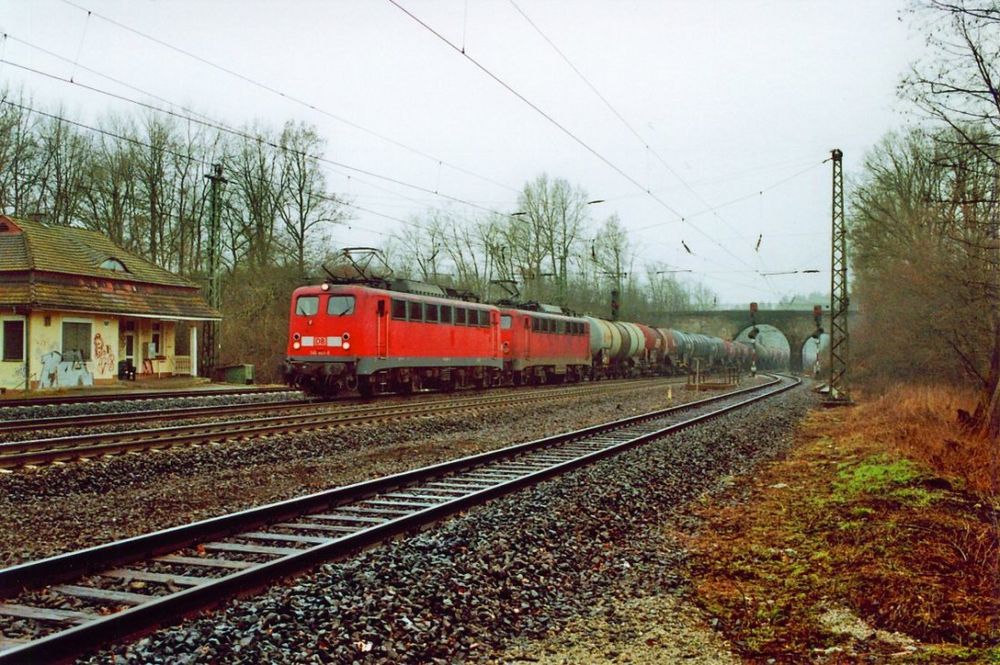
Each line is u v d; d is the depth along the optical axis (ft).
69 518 29.53
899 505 31.99
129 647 15.94
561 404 87.04
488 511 30.12
